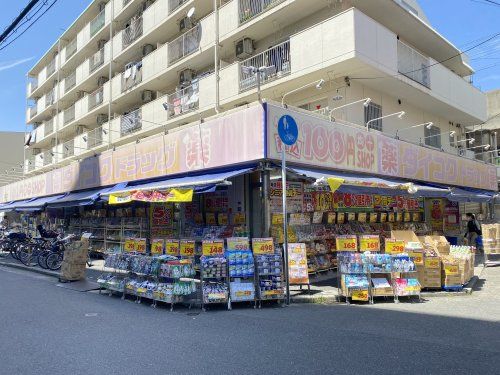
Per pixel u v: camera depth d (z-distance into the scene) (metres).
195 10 20.06
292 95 16.16
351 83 15.09
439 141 21.38
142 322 7.29
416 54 16.84
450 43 19.91
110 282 10.22
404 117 18.36
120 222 17.45
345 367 4.80
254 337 6.20
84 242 12.69
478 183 21.42
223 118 11.34
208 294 8.49
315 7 15.51
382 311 8.12
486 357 5.12
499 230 14.27
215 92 17.58
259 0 16.53
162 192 10.87
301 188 12.09
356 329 6.65
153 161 14.28
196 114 18.80
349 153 12.44
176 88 21.05
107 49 27.08
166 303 9.22
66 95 32.75
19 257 16.86
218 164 11.43
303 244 9.89
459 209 19.94
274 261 8.98
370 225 14.70
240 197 12.31
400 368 4.75
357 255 9.18
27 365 4.94
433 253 10.39
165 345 5.78
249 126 10.52
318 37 14.02
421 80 16.94
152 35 22.78
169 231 14.64
